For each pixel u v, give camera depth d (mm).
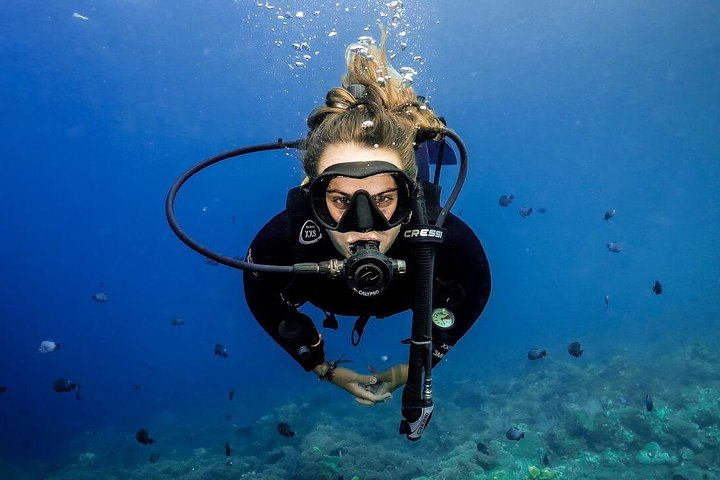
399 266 1815
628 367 12695
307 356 2398
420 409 1912
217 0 31656
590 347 19609
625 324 23625
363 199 1653
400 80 2393
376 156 1752
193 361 33000
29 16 31969
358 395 2604
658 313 24875
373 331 29953
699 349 14289
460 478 7902
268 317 2387
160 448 13992
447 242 2256
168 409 19734
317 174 1833
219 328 51500
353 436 10828
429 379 1855
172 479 10648
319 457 8961
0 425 19562
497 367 18703
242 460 10438
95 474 12047
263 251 2258
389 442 11438
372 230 1736
